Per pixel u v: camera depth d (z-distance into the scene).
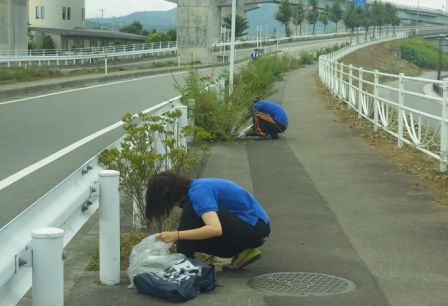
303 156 11.79
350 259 5.94
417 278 5.41
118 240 5.22
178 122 9.27
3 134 13.73
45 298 3.57
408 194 8.62
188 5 60.38
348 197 8.49
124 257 5.97
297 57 67.12
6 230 3.34
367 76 34.91
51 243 3.56
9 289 3.44
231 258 5.94
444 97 9.67
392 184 9.27
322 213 7.66
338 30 136.38
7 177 9.54
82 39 80.81
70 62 50.56
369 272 5.57
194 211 5.22
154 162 6.59
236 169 10.55
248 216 5.47
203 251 5.53
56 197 4.18
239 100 14.02
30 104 20.05
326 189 9.00
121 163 6.34
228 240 5.43
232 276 5.52
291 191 8.91
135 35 91.00
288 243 6.46
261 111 13.99
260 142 13.62
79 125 15.43
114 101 21.78
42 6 85.50
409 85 48.94
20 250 3.46
